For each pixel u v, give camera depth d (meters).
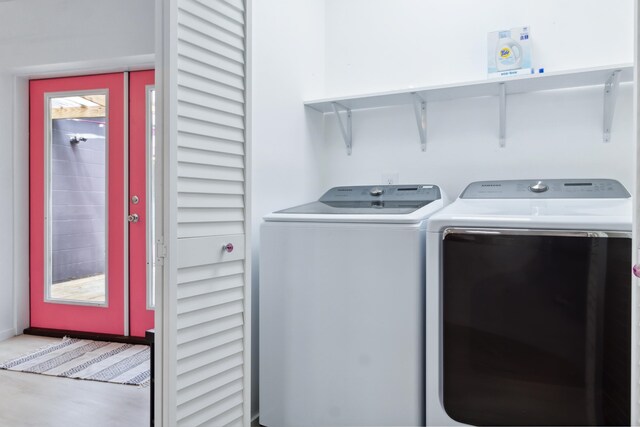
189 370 1.41
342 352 1.74
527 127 2.22
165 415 1.33
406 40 2.53
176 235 1.36
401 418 1.64
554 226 1.42
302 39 2.46
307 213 1.89
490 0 2.32
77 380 2.52
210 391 1.49
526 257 1.46
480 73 2.34
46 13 3.05
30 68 3.13
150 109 3.12
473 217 1.54
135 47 2.88
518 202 1.86
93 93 3.24
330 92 2.71
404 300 1.64
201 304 1.46
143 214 3.13
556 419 1.42
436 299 1.58
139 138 3.14
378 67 2.60
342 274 1.74
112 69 3.14
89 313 3.27
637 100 1.17
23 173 3.35
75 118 3.30
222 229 1.55
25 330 3.35
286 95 2.29
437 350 1.58
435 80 2.45
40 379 2.53
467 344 1.53
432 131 2.44
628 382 1.34
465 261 1.54
